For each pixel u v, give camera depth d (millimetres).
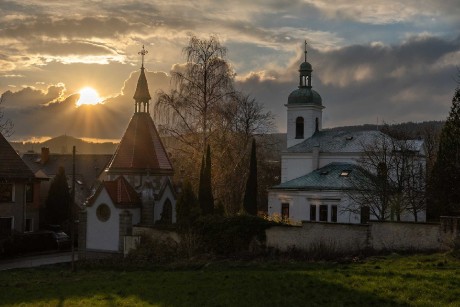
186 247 42312
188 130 52969
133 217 46969
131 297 26500
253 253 40438
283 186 64312
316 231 40062
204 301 24469
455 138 51688
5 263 49438
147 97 50500
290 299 23500
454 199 50625
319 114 76188
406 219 55906
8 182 58781
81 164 85250
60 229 64812
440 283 24406
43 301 27688
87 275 37750
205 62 52344
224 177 59750
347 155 65875
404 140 59438
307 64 76000
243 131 65000
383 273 27000
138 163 48562
